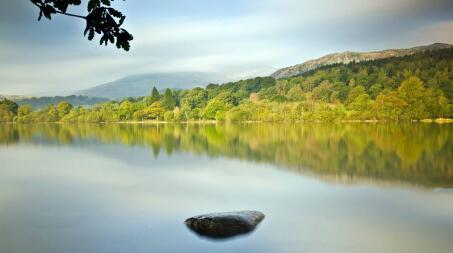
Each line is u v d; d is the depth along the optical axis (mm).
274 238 17078
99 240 17047
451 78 129500
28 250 16031
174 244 16531
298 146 60062
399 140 64375
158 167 39969
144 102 184375
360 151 52188
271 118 134125
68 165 41750
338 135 78000
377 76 153250
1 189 28625
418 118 116062
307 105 137500
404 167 38438
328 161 43562
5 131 108625
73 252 15844
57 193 27094
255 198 25125
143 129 113688
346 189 27938
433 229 18469
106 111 175000
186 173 36062
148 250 15984
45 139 78000
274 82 190625
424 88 125312
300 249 15984
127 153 52875
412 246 16422
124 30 6496
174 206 23031
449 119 115062
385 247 16297
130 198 25250
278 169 38250
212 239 17047
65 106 182750
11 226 19156
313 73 184500
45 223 19734
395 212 21469
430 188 28156
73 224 19531
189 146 61875
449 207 22531
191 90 193625
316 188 28438
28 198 25422
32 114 180625
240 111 139875
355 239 17094
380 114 120812
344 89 150375
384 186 29016
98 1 6398
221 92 181500
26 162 44375
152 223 19516
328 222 19562
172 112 165625
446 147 53656
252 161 44250
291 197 25391
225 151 54625
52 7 6309
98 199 24953
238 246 16312
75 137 82812
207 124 139625
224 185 29891
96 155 50938
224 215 18391
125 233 18000
